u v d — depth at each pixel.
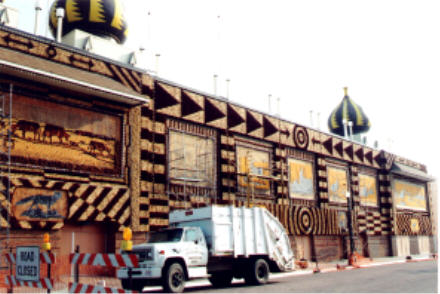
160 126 26.00
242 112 32.16
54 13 28.92
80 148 21.52
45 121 20.30
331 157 41.31
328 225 38.75
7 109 19.02
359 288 15.24
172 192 25.88
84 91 21.45
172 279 14.77
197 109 28.56
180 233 16.03
